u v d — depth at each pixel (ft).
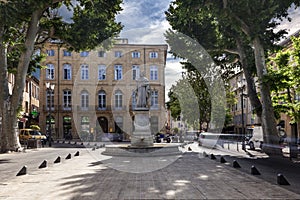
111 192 26.40
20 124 137.08
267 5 62.95
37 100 169.78
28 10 65.10
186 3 66.59
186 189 27.55
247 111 159.84
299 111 75.05
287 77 69.31
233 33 79.36
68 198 24.35
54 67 154.40
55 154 68.49
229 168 41.39
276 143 71.67
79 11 78.18
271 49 72.49
